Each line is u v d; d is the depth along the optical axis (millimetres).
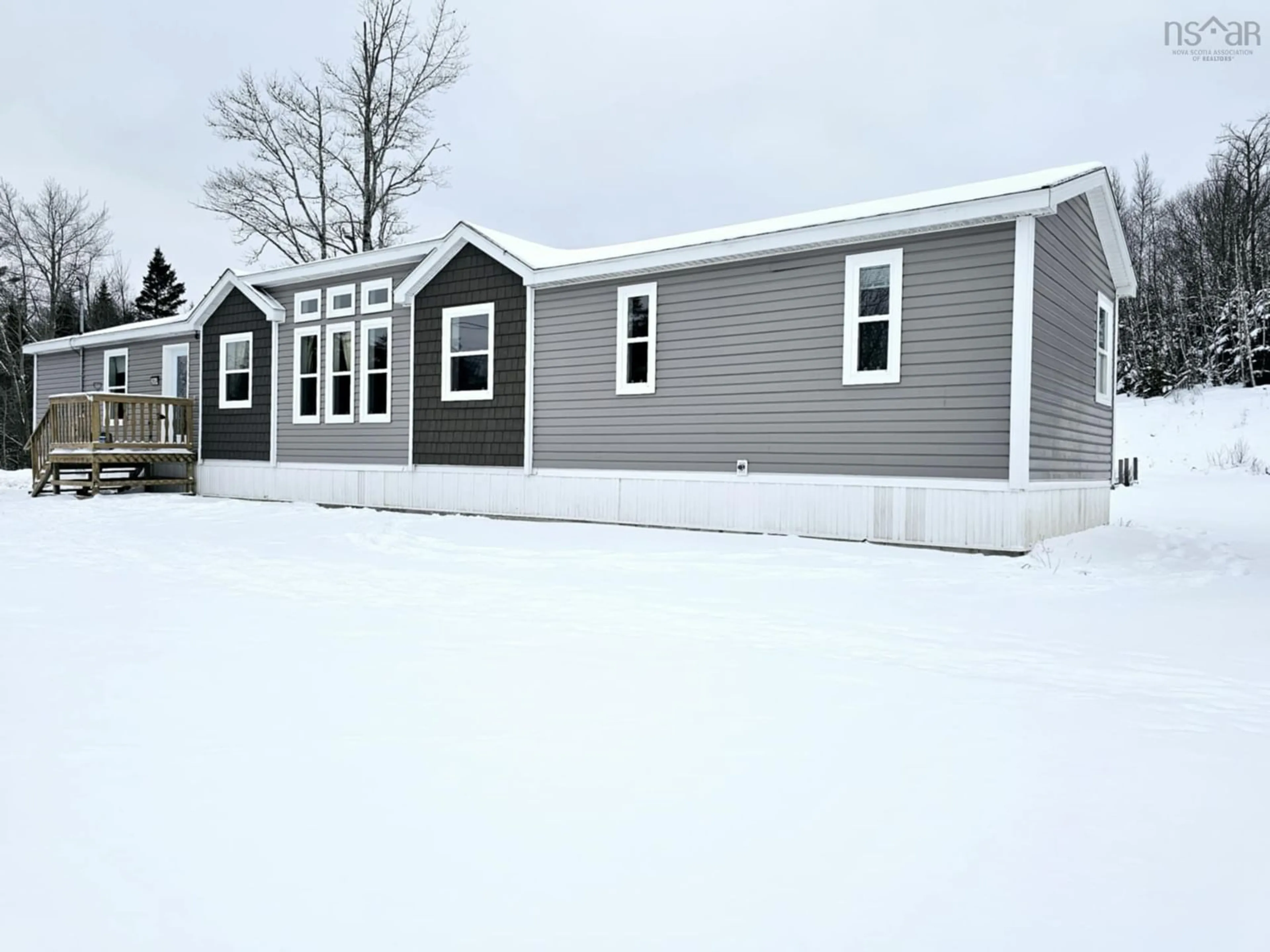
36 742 3211
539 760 3045
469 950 1858
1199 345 39062
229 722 3469
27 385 39438
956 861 2307
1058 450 9922
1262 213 40656
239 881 2170
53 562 8312
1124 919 2016
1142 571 7777
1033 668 4461
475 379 13625
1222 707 3789
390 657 4566
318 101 28266
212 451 17656
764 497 10547
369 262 14953
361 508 14961
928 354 9344
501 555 8883
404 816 2566
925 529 9305
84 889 2121
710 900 2090
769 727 3439
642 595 6602
